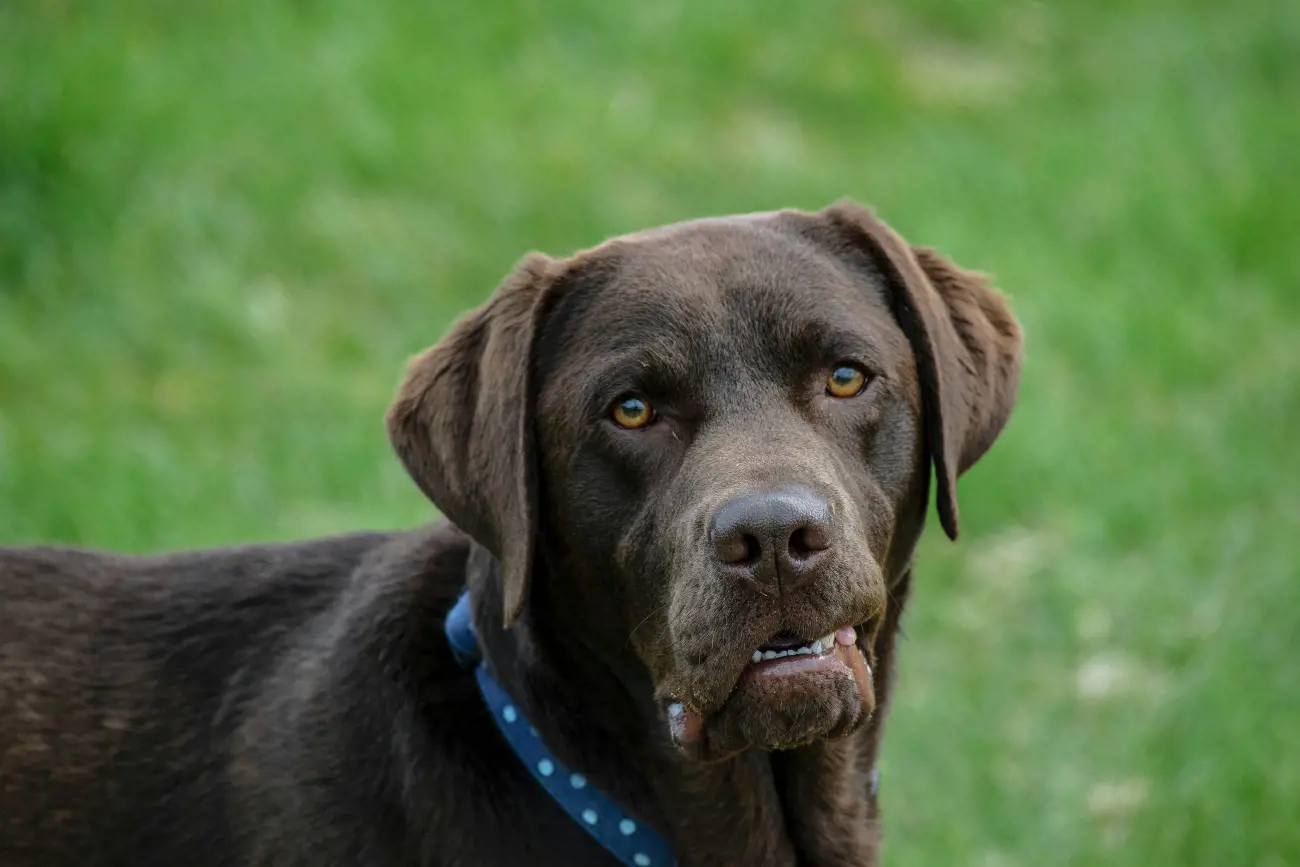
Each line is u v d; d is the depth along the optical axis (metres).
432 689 6.38
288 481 11.95
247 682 6.70
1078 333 13.98
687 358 6.16
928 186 16.78
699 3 19.52
